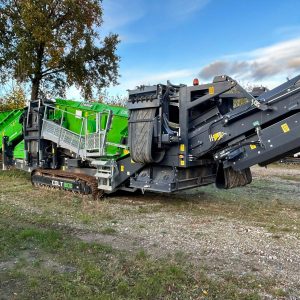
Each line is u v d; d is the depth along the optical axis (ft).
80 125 34.22
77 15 64.23
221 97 26.21
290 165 69.00
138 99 27.25
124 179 30.07
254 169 62.23
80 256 17.28
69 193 33.71
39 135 37.47
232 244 19.67
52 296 13.23
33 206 28.32
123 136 30.22
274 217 26.18
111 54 71.56
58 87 71.82
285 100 22.53
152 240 20.26
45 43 61.87
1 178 43.42
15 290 13.82
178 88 27.27
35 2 61.26
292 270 16.07
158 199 32.35
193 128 26.81
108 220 24.64
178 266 16.10
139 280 14.62
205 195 34.73
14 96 79.87
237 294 13.57
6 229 21.35
